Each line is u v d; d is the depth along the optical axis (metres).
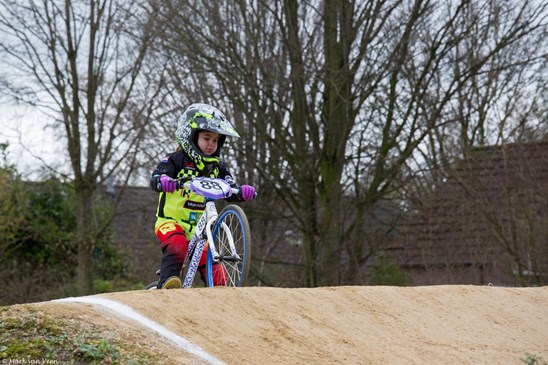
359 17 24.50
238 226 11.00
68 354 7.54
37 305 8.62
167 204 11.34
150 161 29.44
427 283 28.48
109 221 31.00
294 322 9.76
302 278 27.62
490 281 27.67
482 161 26.12
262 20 26.11
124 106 29.05
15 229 33.09
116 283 35.34
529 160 25.78
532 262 24.55
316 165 25.70
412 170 26.05
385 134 25.78
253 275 28.64
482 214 25.45
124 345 7.93
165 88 27.98
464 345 10.63
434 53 24.73
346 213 27.31
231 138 26.56
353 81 25.47
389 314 10.98
